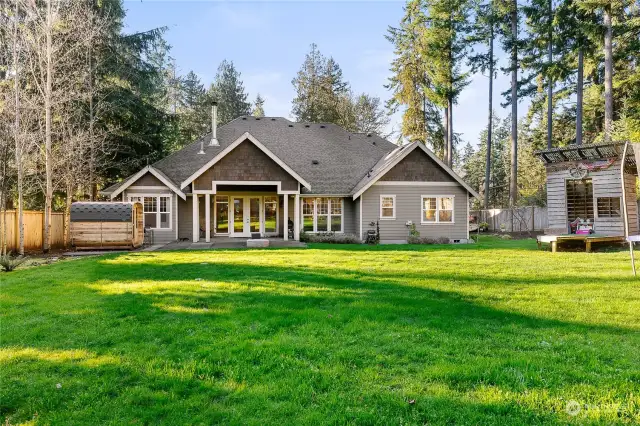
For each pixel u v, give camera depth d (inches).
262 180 839.1
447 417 134.3
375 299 293.1
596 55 1234.0
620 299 281.1
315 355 189.8
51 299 306.3
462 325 230.1
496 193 2650.1
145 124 1124.5
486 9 1352.1
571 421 129.6
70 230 720.3
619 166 646.5
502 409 137.3
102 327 235.6
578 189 713.0
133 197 868.6
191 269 444.8
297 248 690.8
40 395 155.0
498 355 185.9
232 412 140.3
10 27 663.1
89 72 886.4
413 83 1508.4
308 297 301.4
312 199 949.8
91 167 866.1
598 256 521.0
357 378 163.9
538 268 427.2
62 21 751.7
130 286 350.3
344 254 585.0
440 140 1555.1
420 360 182.5
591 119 1417.3
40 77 778.8
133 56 1087.0
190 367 177.2
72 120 898.1
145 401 149.8
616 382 155.0
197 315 257.3
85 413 141.3
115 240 725.9
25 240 700.7
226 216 953.5
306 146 1090.7
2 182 677.9
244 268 447.5
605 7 939.3
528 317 243.6
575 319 238.1
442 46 1385.3
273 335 219.3
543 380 158.4
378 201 911.7
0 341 213.8
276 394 152.4
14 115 680.4
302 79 2082.9
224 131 1114.7
